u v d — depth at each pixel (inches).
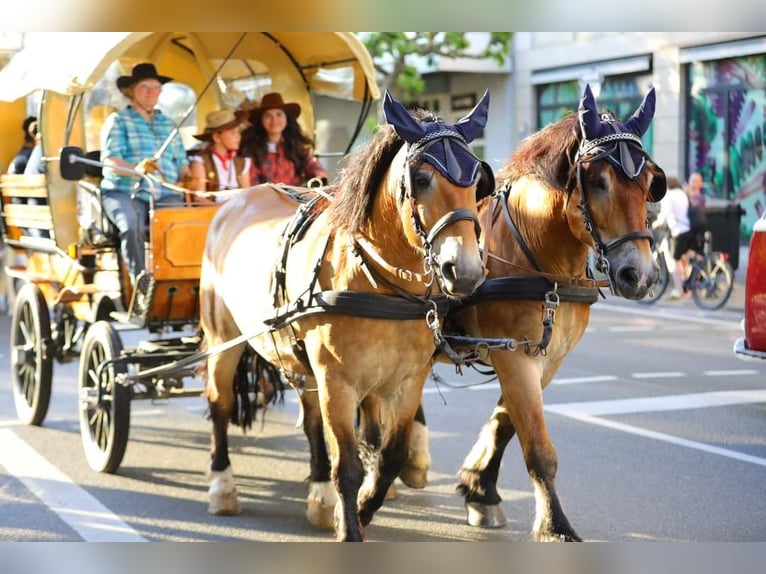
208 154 319.9
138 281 281.9
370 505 212.4
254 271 231.3
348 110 338.6
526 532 232.2
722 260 601.6
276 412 360.8
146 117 319.6
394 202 185.0
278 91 349.1
